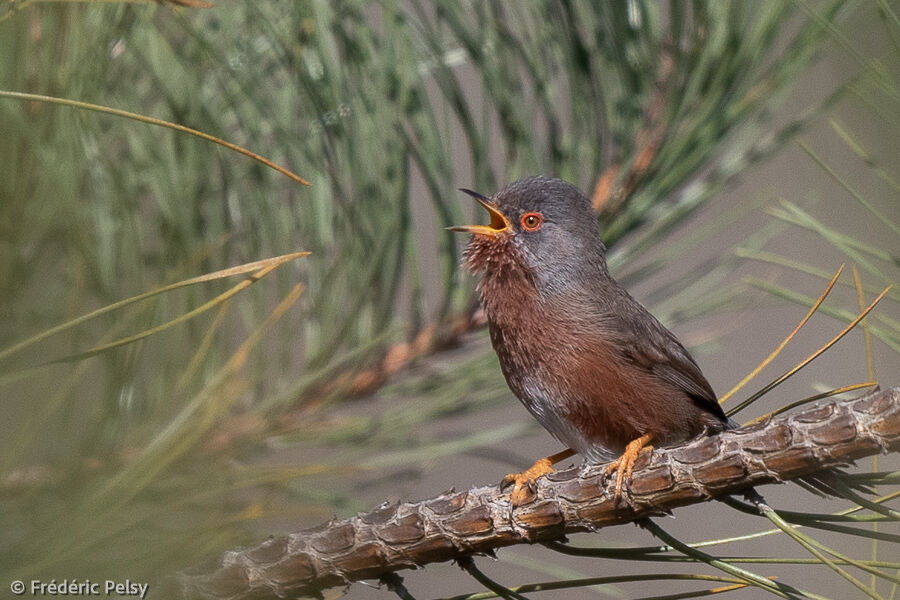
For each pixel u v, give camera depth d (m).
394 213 6.53
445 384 7.05
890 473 4.54
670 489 4.95
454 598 4.81
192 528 3.83
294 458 6.35
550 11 6.79
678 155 6.80
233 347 6.07
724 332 9.10
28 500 4.09
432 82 8.11
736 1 6.66
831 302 6.18
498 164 7.84
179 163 6.18
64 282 5.68
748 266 13.35
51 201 5.25
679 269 12.69
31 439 3.91
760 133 7.21
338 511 6.47
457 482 13.32
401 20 6.55
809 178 12.99
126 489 3.90
